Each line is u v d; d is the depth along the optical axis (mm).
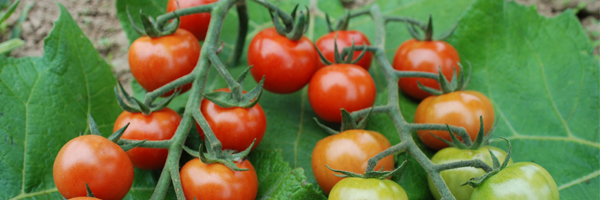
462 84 374
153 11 425
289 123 412
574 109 410
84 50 402
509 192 328
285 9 468
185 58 368
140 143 337
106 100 402
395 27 461
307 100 422
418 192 382
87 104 395
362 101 375
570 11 429
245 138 356
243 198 342
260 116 360
